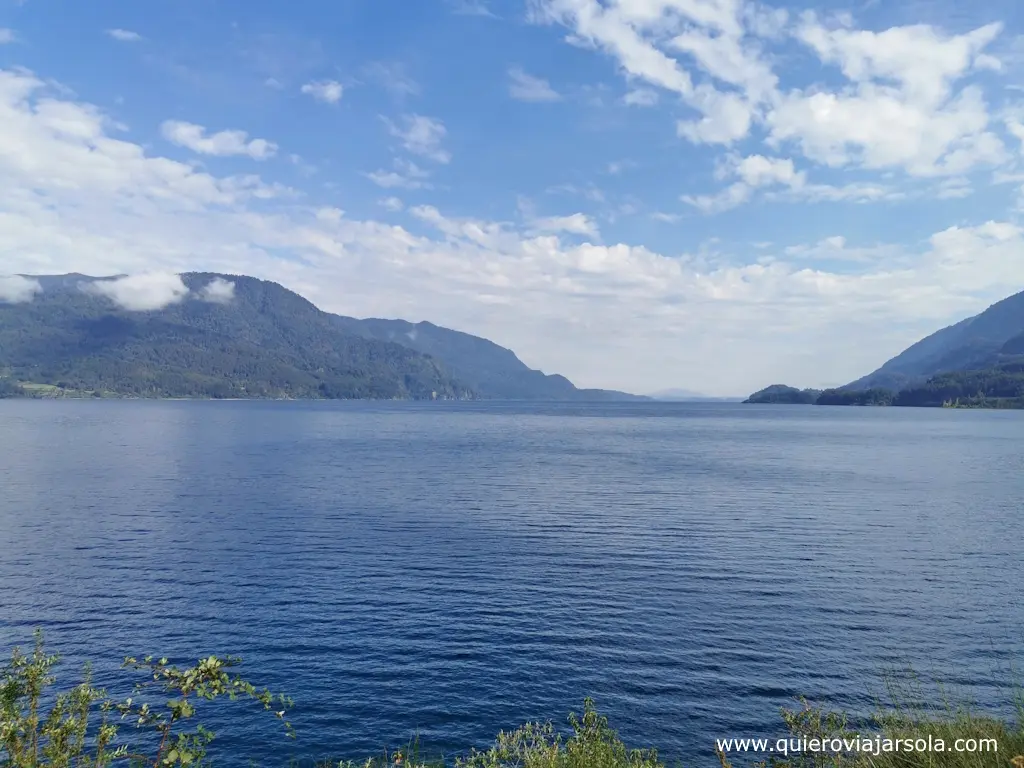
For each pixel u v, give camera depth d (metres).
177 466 74.25
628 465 79.69
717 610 26.23
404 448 104.06
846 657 21.80
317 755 16.61
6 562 32.53
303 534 39.34
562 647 22.77
